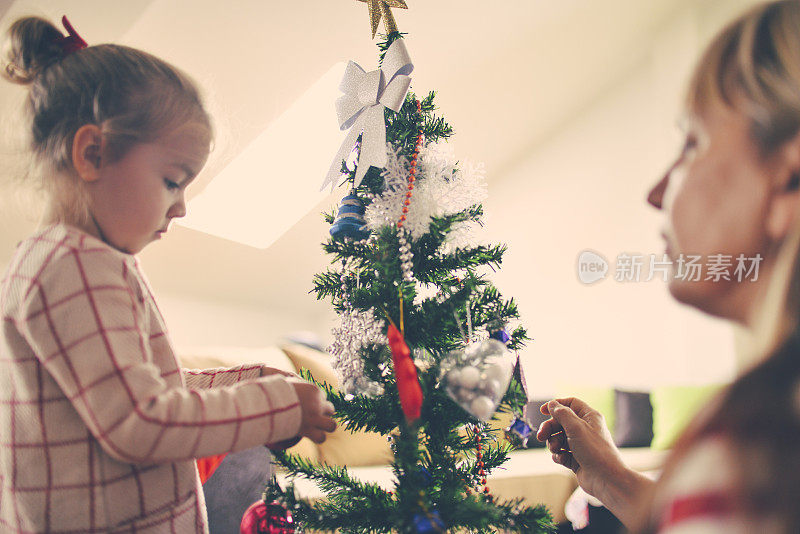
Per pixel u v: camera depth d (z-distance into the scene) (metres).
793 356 0.20
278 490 0.70
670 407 3.01
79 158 0.57
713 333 3.11
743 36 0.26
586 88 3.76
